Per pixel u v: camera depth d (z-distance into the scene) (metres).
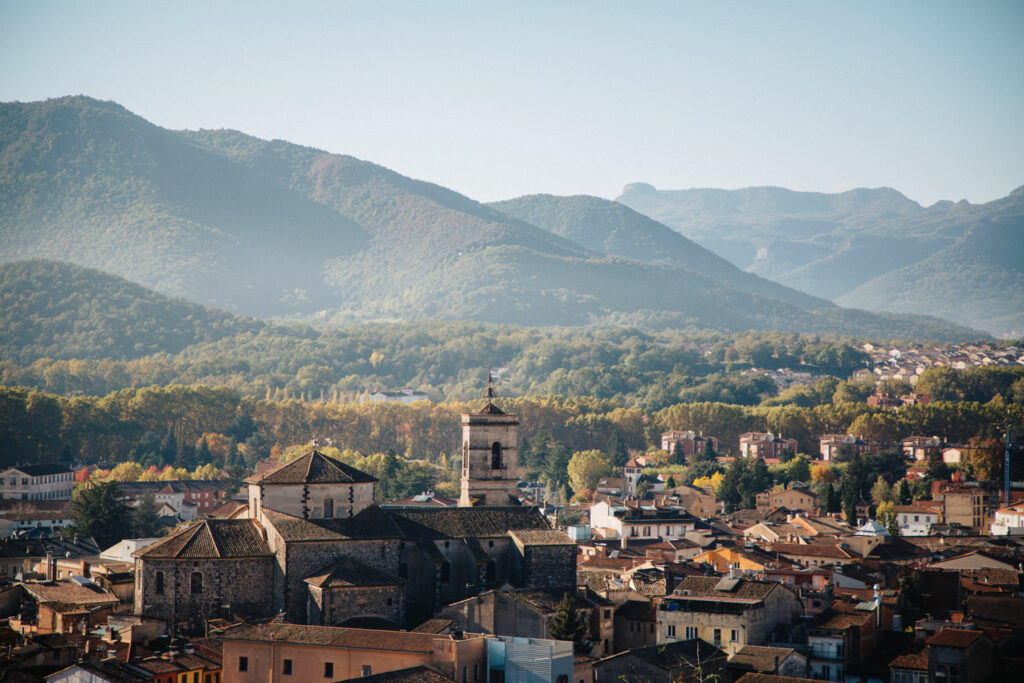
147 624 194.75
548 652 168.12
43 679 169.62
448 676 166.50
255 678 178.50
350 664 172.50
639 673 192.12
